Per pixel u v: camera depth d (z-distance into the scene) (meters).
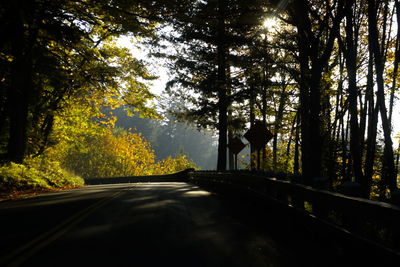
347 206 6.30
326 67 27.52
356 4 24.33
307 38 19.95
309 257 6.36
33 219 9.77
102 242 7.09
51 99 31.27
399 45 23.59
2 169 21.36
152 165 81.88
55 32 18.06
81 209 11.69
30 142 31.42
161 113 30.11
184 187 24.39
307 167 22.70
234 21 19.48
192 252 6.46
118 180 54.97
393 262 4.88
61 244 6.91
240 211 11.99
